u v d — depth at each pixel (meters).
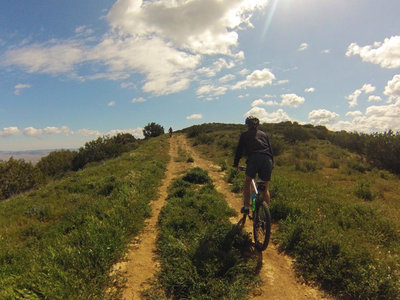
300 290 3.19
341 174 11.47
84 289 3.07
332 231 4.26
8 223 6.99
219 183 9.62
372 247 3.98
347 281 3.12
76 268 3.49
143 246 4.58
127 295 3.15
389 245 4.21
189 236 4.57
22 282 3.20
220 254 3.75
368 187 8.60
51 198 9.38
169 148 28.23
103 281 3.35
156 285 3.30
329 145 24.48
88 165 25.39
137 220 5.65
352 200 6.82
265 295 3.11
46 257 3.78
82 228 4.96
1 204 10.07
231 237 4.26
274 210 5.61
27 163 19.75
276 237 4.64
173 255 3.93
